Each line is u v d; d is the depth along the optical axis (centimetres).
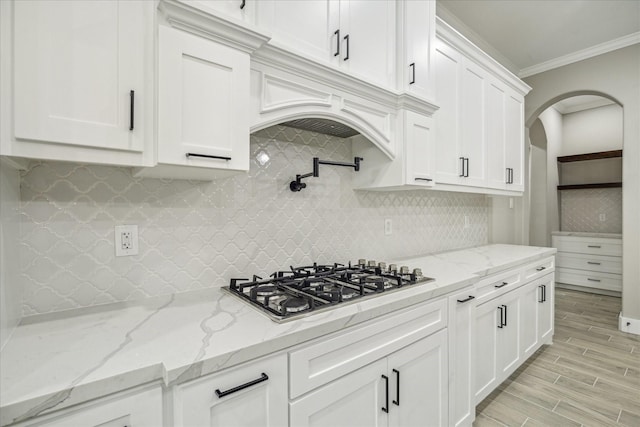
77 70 84
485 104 261
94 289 117
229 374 84
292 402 97
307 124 164
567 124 541
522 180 314
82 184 114
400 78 179
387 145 177
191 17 99
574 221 528
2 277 85
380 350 123
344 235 197
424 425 144
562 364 253
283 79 128
